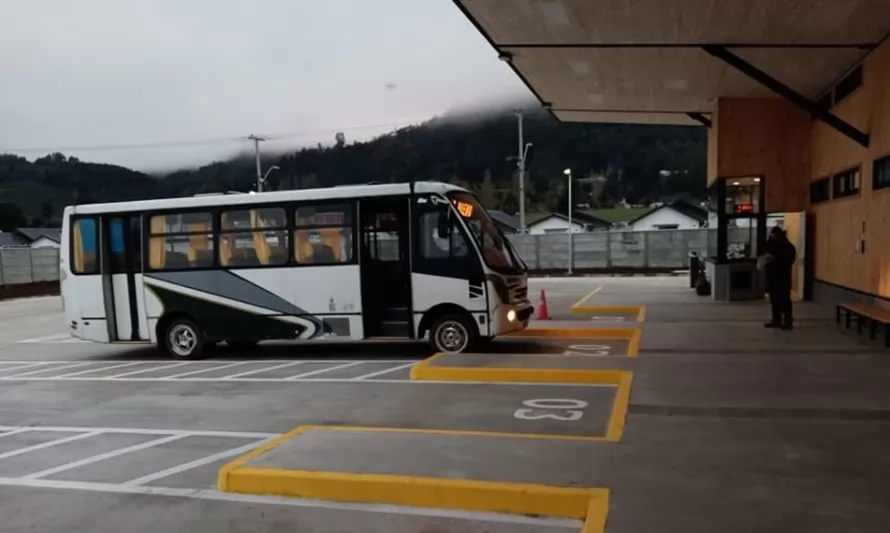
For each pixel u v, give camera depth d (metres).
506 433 6.55
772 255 12.13
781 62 13.41
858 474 4.89
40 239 58.72
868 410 6.57
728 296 17.72
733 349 10.15
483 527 4.51
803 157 17.11
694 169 94.00
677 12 10.74
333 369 10.63
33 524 4.92
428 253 10.92
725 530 4.04
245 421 7.63
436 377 9.34
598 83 15.88
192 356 12.27
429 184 10.99
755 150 17.36
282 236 11.57
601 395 8.08
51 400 9.39
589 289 23.70
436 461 5.41
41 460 6.52
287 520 4.75
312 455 5.64
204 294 11.99
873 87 12.45
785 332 11.71
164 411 8.33
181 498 5.28
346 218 11.27
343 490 5.07
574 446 5.72
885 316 10.36
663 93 16.98
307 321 11.49
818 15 10.73
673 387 7.75
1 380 11.33
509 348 11.68
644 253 37.47
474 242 10.75
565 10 10.76
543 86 16.31
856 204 13.41
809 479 4.81
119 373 11.34
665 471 5.05
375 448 5.80
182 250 12.11
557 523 4.54
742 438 5.82
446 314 10.97
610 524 4.16
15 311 25.81
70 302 12.75
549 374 8.90
